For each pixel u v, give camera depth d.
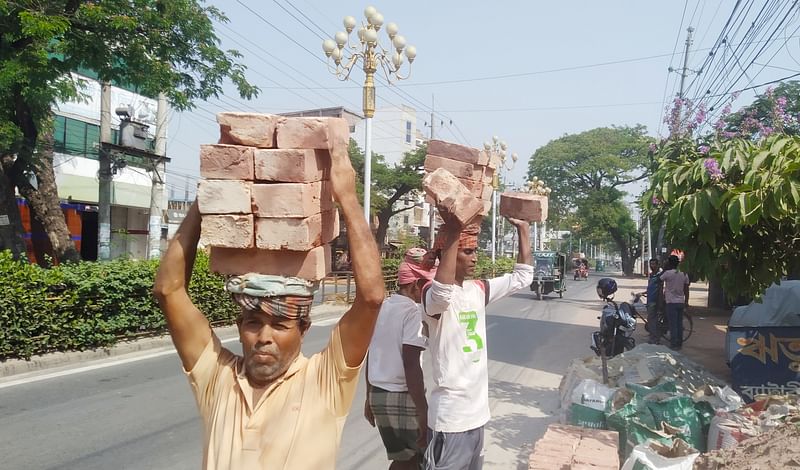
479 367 3.05
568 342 11.95
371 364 3.70
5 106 10.81
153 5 11.27
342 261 23.88
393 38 13.52
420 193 36.22
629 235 55.41
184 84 12.42
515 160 22.22
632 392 5.10
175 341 1.84
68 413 6.19
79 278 8.77
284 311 1.69
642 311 15.75
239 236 1.68
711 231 5.10
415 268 3.66
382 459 5.07
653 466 3.60
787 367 6.34
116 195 22.41
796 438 3.56
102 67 11.13
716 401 5.12
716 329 14.23
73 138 20.48
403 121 51.00
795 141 4.68
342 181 1.74
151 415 6.18
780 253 5.41
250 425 1.69
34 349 8.30
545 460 4.00
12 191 12.00
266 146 1.71
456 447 2.96
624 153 52.88
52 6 10.34
